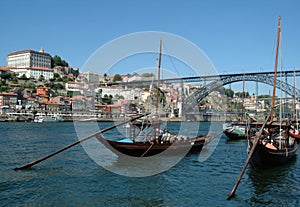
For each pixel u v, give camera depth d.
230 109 96.12
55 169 22.41
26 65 186.88
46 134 53.47
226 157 29.62
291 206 14.84
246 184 18.83
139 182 19.33
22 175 20.36
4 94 128.50
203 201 15.62
